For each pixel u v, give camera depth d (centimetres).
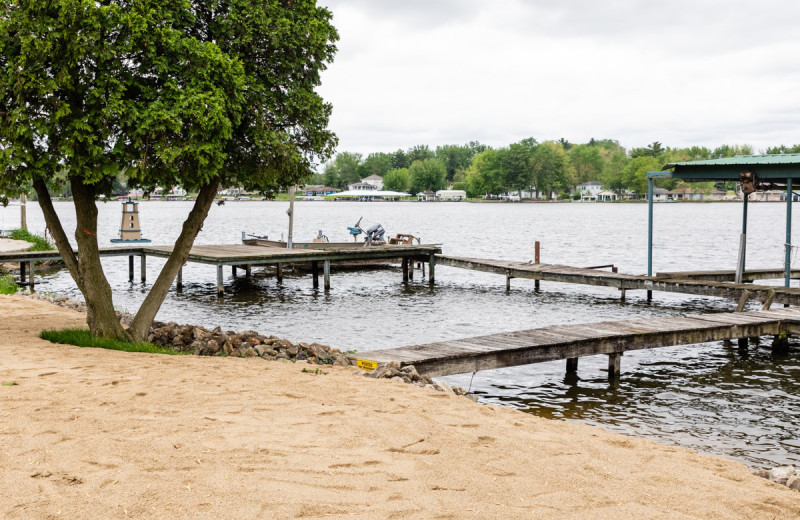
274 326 1816
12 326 1303
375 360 1074
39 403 654
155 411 633
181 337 1214
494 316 2005
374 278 3006
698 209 14462
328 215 11169
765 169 1930
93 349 1027
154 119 955
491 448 566
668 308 2186
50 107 962
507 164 17425
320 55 1171
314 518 403
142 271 2819
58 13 949
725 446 882
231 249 2820
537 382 1233
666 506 455
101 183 1130
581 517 426
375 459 518
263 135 1078
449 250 4406
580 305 2236
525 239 5431
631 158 19088
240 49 1113
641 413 1042
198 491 437
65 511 404
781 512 456
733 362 1402
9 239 3900
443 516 416
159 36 987
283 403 690
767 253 4225
